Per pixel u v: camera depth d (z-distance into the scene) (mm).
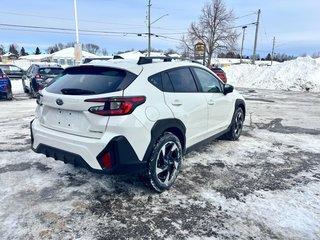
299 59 23312
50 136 3139
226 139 5621
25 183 3479
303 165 4340
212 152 4867
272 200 3197
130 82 2977
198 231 2605
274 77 22422
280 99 13711
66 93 3047
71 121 3025
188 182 3631
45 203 3014
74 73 3418
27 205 2963
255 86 23156
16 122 6918
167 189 3383
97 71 3232
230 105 5098
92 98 2795
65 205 2984
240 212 2936
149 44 34406
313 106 11164
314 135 6242
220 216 2854
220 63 58219
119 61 3443
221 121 4812
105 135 2777
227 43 39594
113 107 2768
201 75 4277
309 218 2838
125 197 3193
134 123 2850
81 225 2645
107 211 2896
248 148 5145
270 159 4578
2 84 10789
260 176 3875
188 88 3838
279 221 2779
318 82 19969
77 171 3877
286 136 6105
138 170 3004
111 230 2588
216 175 3877
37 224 2635
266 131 6570
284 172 4039
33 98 12008
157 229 2619
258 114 9023
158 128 3096
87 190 3332
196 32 40281
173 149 3365
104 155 2781
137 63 3305
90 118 2828
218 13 38656
